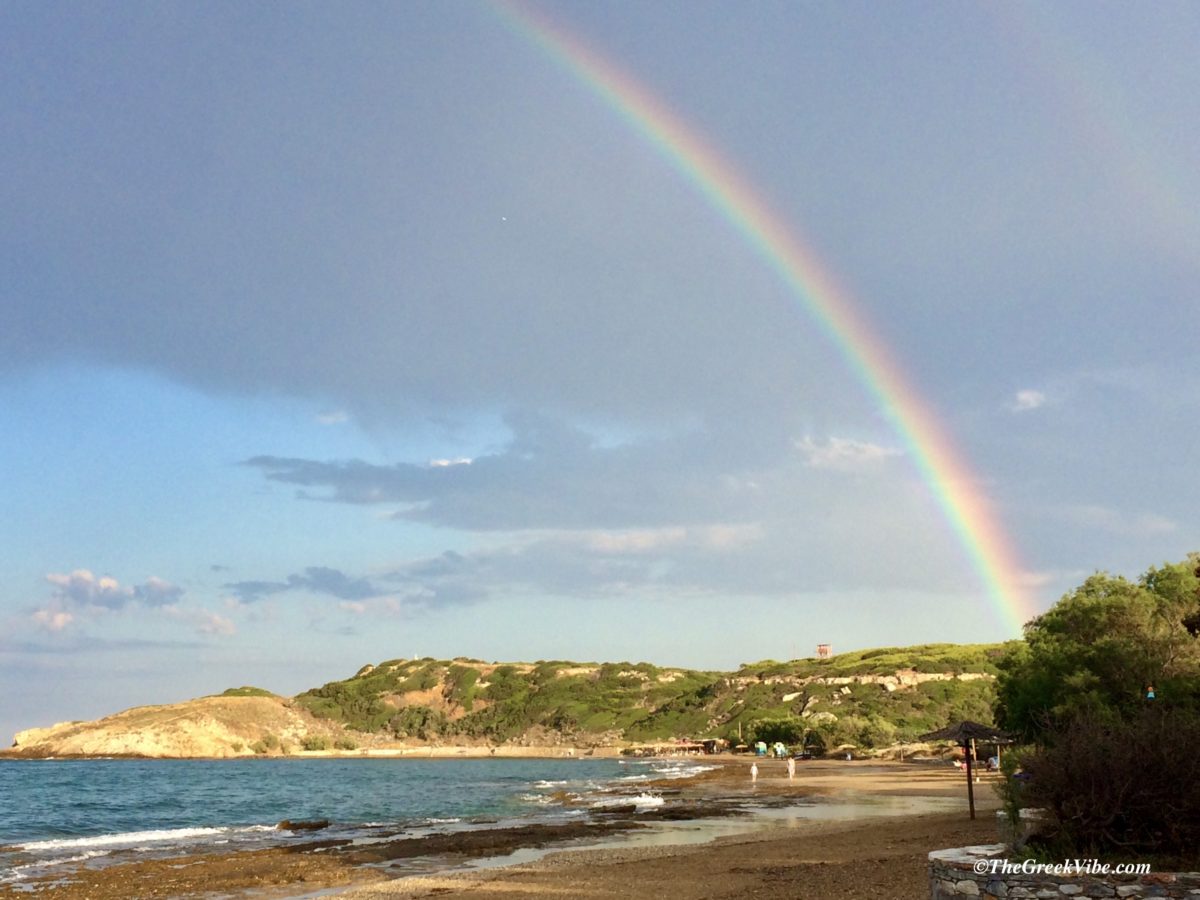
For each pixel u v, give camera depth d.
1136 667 40.53
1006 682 58.84
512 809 64.00
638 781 100.25
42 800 88.75
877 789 71.12
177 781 128.88
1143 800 14.44
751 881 24.14
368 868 32.94
